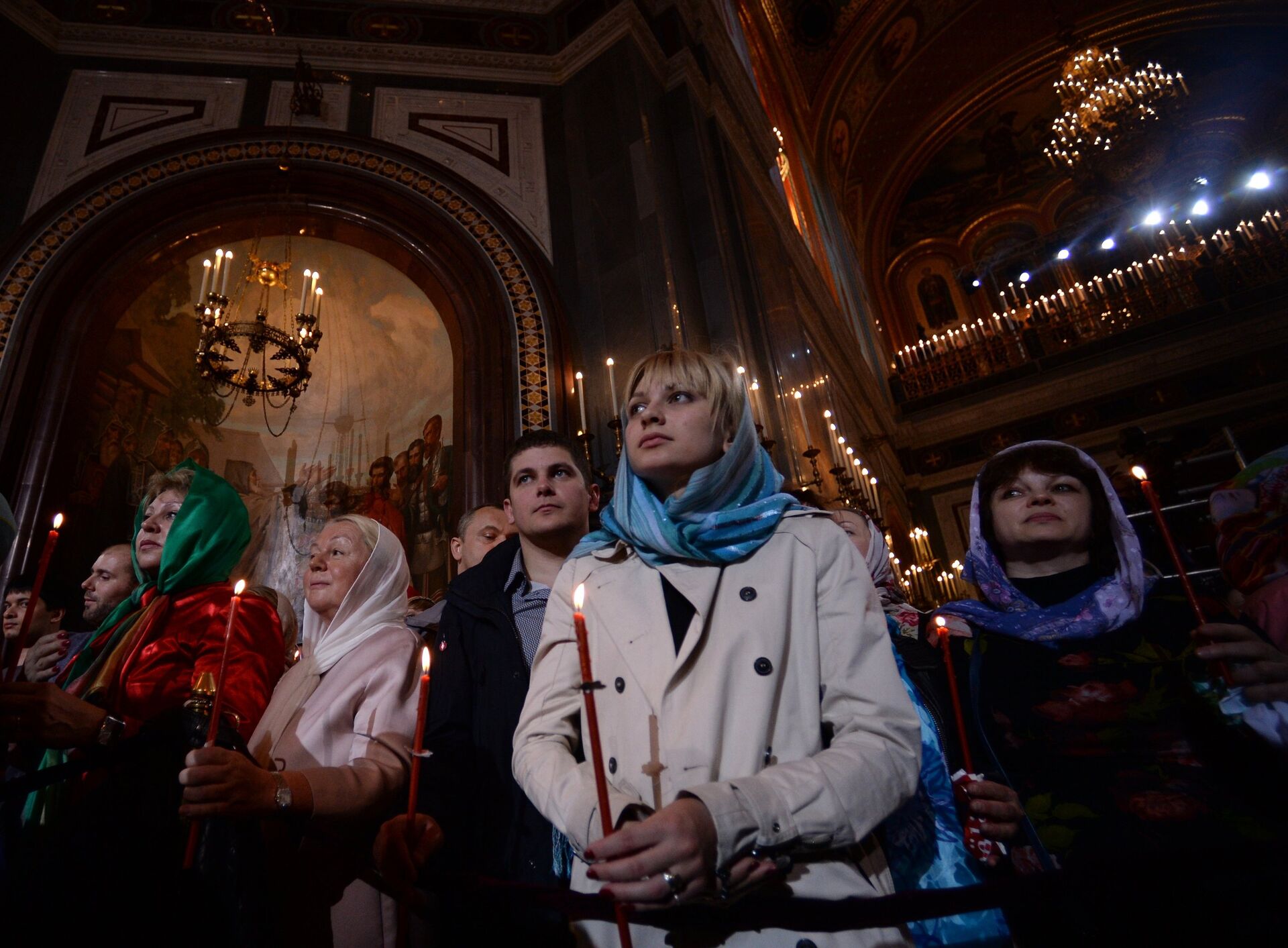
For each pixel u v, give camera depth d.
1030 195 17.86
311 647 1.97
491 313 5.23
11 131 5.41
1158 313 14.39
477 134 6.16
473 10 6.87
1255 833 1.21
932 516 15.29
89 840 1.43
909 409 16.19
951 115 17.78
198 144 5.54
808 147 15.15
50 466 4.39
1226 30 15.62
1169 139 12.71
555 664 1.25
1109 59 13.38
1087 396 14.45
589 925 1.06
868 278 18.39
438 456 5.25
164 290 5.37
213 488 1.96
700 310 5.46
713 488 1.26
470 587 1.97
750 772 0.99
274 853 1.52
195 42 6.14
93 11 6.12
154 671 1.63
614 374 5.05
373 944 1.51
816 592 1.19
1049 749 1.44
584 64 6.49
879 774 0.96
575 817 0.98
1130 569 1.57
